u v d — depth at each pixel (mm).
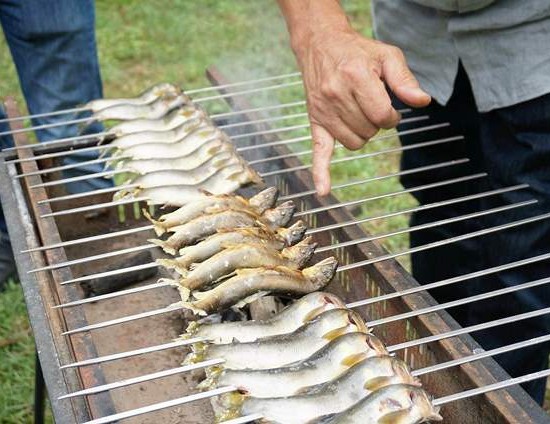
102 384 905
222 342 981
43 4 1656
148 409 881
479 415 914
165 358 1119
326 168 1145
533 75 1203
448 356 954
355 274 1136
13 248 1106
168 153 1312
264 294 1033
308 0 1184
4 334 1728
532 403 888
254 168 1383
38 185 1215
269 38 3148
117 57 2980
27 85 1771
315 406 892
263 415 886
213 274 1051
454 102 1360
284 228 1146
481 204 1353
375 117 1088
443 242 1125
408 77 1090
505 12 1199
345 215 1176
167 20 3260
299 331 973
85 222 1357
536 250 1248
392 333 1060
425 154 1423
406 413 859
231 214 1133
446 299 1499
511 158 1266
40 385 1343
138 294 1230
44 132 1771
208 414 1036
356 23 3240
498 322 990
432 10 1292
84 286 1229
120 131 1350
